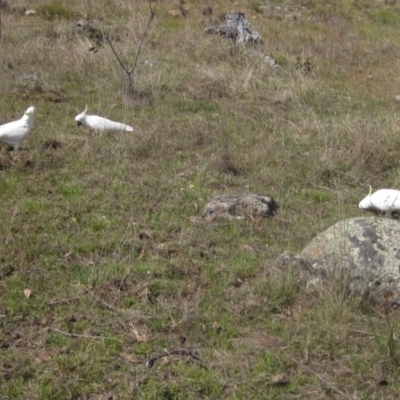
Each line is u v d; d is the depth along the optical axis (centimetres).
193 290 755
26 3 2256
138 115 1331
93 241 845
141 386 616
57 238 847
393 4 2961
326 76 1753
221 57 1753
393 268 724
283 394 614
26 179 1009
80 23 1928
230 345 672
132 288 751
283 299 730
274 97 1492
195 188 1011
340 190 1029
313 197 1018
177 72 1589
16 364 635
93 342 668
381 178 1112
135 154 1121
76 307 717
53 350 656
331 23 2541
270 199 951
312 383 627
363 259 732
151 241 853
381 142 1188
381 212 957
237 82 1540
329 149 1161
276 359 652
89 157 1090
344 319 698
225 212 920
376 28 2541
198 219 920
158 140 1161
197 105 1415
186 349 660
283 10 2714
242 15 2053
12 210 907
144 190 995
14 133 1076
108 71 1552
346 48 2030
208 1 2641
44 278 763
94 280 754
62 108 1339
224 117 1338
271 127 1302
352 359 655
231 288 762
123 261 798
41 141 1141
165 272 783
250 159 1129
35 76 1497
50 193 974
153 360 645
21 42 1752
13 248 809
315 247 761
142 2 2383
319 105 1475
